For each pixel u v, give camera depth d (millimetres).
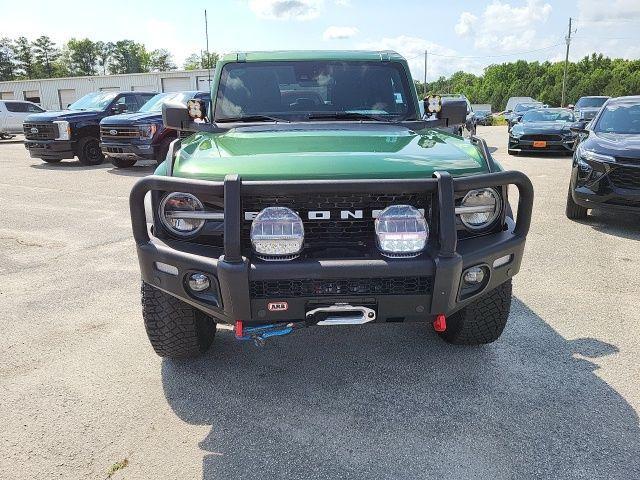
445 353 3541
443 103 3949
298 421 2838
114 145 12258
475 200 2834
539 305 4312
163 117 4020
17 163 14859
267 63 4141
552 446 2602
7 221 7371
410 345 3660
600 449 2574
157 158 12320
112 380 3242
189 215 2711
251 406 2979
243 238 2680
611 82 96250
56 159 14312
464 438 2676
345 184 2580
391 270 2551
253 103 4082
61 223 7254
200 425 2811
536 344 3650
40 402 3008
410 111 4121
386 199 2715
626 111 7500
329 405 2977
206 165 2773
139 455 2576
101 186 10469
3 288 4770
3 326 3977
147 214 2943
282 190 2562
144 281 3047
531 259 5520
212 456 2568
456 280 2625
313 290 2600
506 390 3094
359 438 2691
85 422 2830
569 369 3316
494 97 133375
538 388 3109
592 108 20688
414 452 2578
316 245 2709
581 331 3842
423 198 2732
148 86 42125
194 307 3137
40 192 9781
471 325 3361
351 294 2602
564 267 5262
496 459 2520
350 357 3512
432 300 2629
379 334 3830
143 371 3348
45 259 5633
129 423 2824
